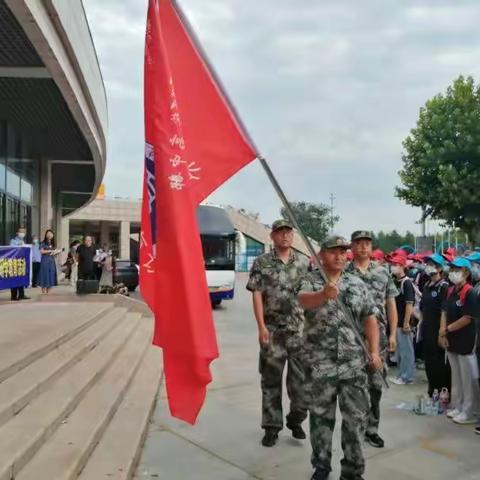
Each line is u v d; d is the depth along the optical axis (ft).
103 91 57.21
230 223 57.62
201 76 11.16
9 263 38.70
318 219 187.01
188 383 10.58
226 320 48.67
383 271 17.80
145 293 11.42
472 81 75.05
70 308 34.63
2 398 14.75
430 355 21.15
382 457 15.48
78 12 37.14
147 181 11.33
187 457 15.52
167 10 11.06
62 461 12.45
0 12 27.99
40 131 55.47
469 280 19.61
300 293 13.21
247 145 11.21
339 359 12.84
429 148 73.97
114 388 19.51
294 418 16.79
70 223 198.59
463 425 18.39
